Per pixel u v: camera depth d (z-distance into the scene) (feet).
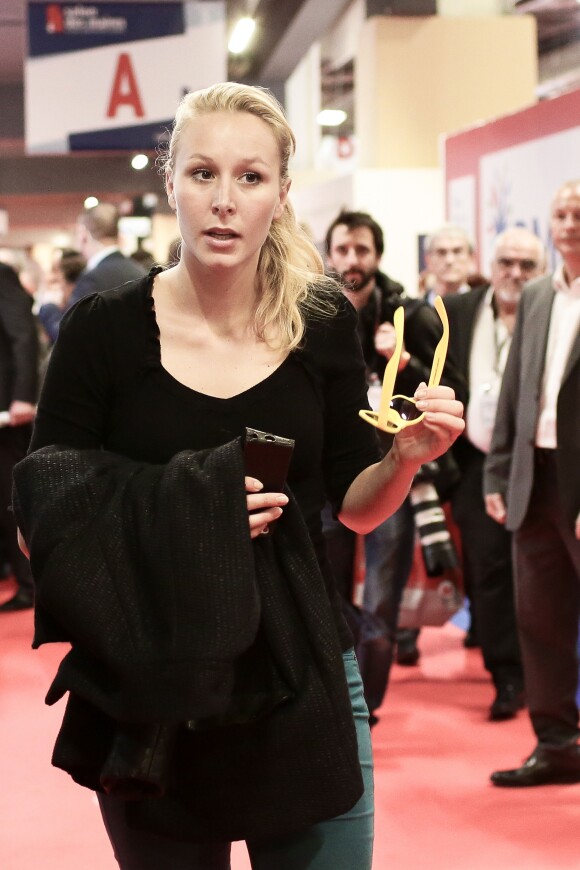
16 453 21.18
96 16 29.81
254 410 5.14
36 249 65.10
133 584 4.61
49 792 11.82
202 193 4.95
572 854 9.98
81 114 29.99
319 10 39.83
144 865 5.18
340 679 4.91
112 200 64.18
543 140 20.58
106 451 5.07
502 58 34.63
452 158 24.89
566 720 11.66
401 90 34.27
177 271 5.27
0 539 23.70
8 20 46.96
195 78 30.14
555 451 11.20
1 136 59.57
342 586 13.19
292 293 5.28
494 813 10.96
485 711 14.43
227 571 4.55
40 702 15.19
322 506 5.41
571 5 46.47
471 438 14.32
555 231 11.34
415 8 34.17
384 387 5.08
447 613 14.02
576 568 11.21
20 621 20.16
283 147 5.11
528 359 11.60
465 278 17.48
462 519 14.46
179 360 5.15
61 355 5.19
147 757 4.66
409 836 10.44
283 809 4.87
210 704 4.47
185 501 4.62
